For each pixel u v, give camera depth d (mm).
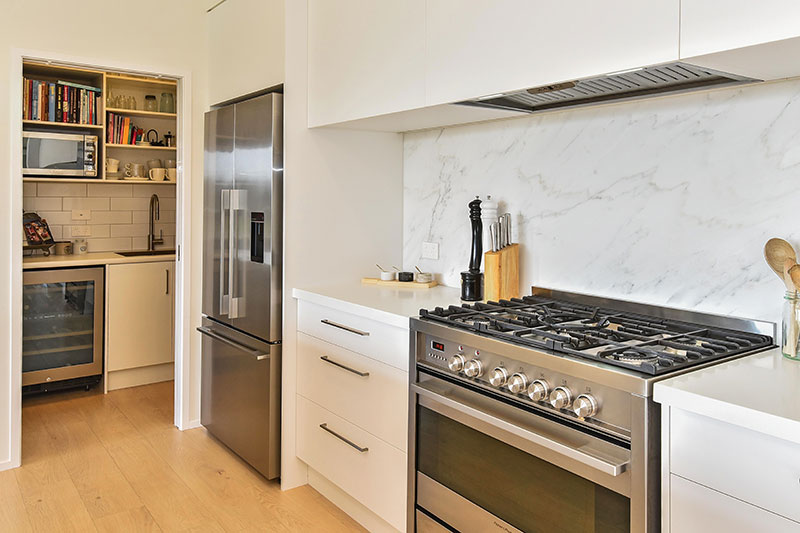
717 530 1264
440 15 2055
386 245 3049
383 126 2750
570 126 2250
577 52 1626
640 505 1397
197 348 3588
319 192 2828
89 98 4266
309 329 2734
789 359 1550
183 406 3559
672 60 1424
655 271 2008
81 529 2479
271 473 2842
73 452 3223
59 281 3984
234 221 3039
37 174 4023
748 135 1759
